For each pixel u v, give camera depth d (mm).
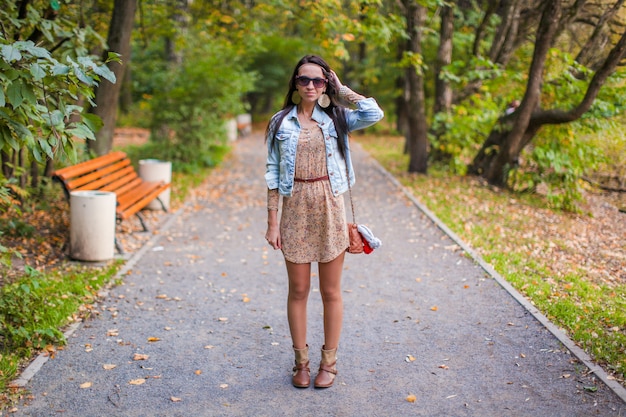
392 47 14484
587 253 7168
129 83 22422
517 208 9547
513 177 10859
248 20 11508
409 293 5473
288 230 3564
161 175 9078
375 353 4176
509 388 3637
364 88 24453
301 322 3672
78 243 6160
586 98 9312
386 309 5062
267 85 26031
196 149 13523
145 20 11836
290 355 4160
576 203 10508
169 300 5254
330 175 3514
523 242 7383
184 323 4727
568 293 5398
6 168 7258
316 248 3561
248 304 5199
